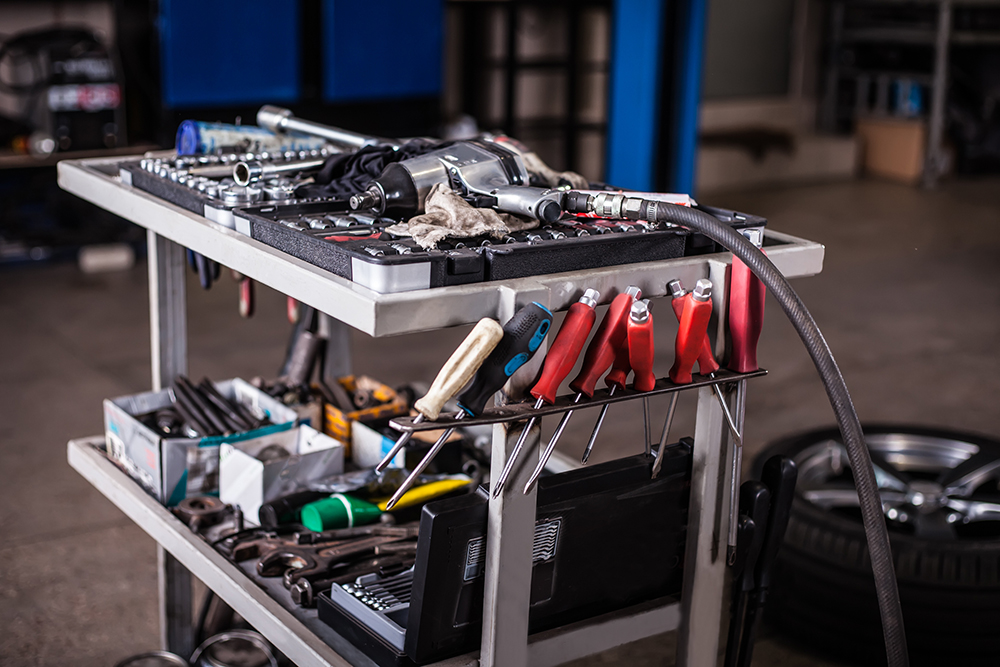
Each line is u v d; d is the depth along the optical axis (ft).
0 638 6.57
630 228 4.00
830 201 21.52
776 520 4.39
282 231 3.80
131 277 15.34
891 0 23.29
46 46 15.03
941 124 23.15
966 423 10.45
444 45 19.43
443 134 18.94
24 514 8.22
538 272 3.63
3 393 10.66
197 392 5.89
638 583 4.27
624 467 4.00
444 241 3.68
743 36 24.57
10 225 15.56
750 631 4.57
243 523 4.94
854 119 25.16
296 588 4.35
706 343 3.87
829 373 3.53
